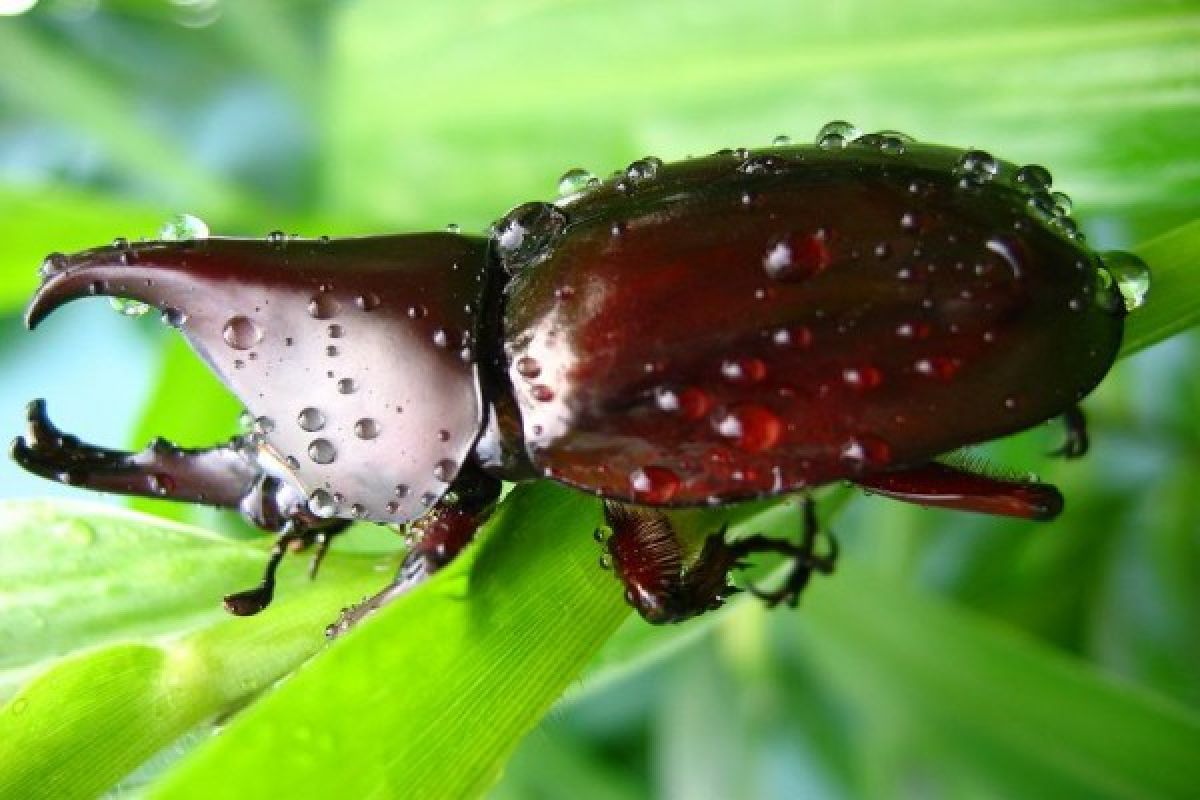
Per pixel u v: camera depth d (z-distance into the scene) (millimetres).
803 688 186
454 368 137
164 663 129
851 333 131
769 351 132
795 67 158
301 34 192
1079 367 132
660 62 163
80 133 207
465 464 137
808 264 132
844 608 171
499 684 125
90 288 135
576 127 166
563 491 132
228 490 139
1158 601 180
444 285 138
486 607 124
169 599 134
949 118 152
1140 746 160
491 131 169
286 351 136
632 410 133
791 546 139
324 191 176
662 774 189
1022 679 165
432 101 171
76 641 133
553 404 135
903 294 131
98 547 135
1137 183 146
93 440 198
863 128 155
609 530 131
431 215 171
